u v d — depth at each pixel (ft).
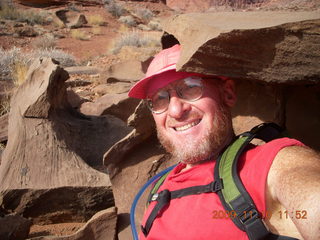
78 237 3.29
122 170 3.64
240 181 1.66
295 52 1.99
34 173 4.23
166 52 2.21
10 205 3.99
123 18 29.01
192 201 1.84
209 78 2.08
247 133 1.94
